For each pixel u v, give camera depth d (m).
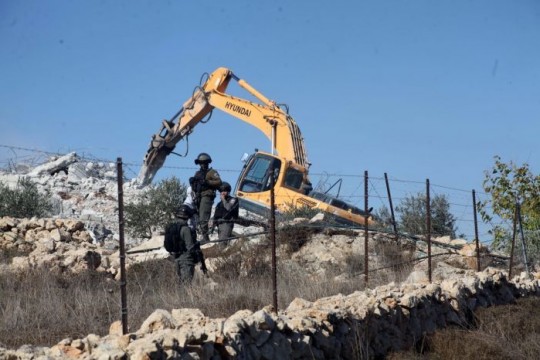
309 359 10.59
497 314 15.63
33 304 12.45
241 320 9.68
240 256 17.80
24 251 20.11
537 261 23.39
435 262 20.27
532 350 13.85
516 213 20.50
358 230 20.97
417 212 24.61
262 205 25.48
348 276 17.48
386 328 12.80
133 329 11.04
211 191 19.27
